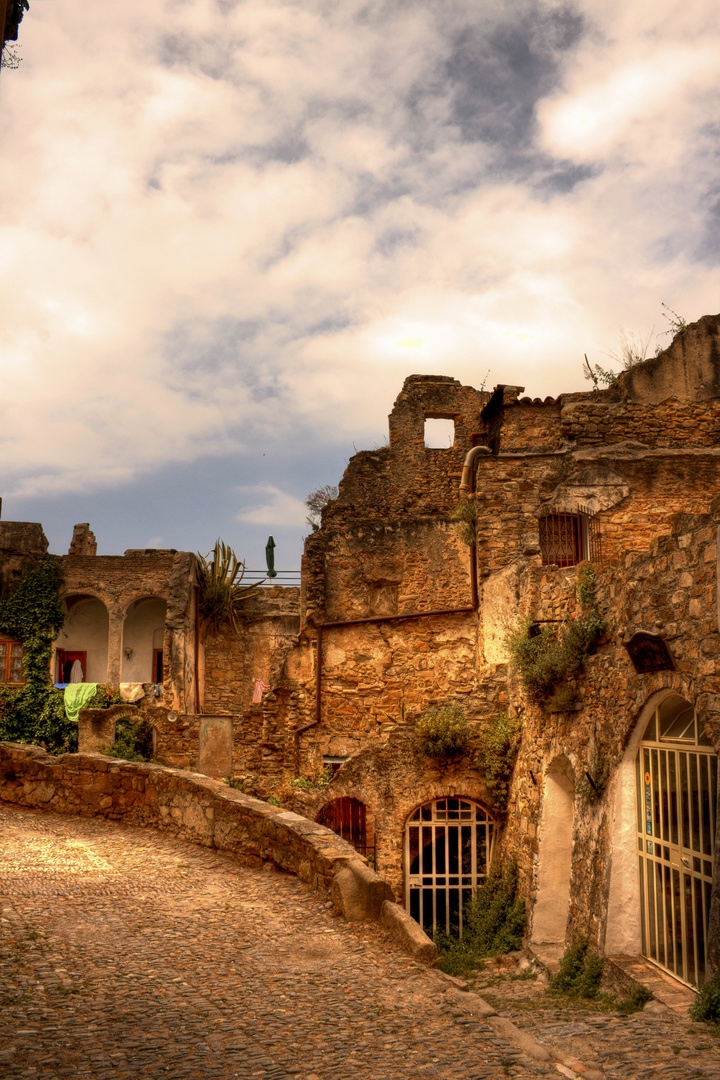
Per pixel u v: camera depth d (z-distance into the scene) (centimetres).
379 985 705
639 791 964
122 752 2320
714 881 732
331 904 917
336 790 1505
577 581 1159
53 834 1262
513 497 1734
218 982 691
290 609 3084
